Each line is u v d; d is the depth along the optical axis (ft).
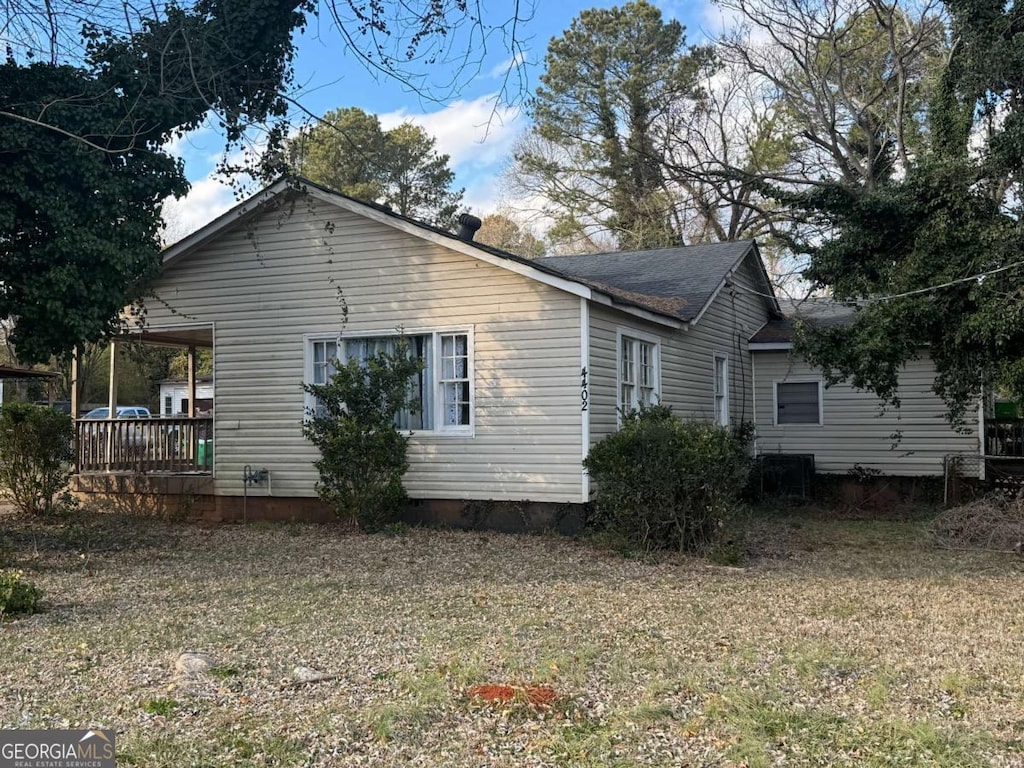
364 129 100.07
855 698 15.67
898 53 67.36
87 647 18.86
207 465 44.88
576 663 17.52
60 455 43.83
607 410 37.70
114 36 33.37
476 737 13.70
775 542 37.14
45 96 31.42
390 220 38.83
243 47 35.45
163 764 12.61
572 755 13.00
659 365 43.55
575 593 24.99
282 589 25.64
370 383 37.19
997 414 57.06
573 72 99.14
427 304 38.91
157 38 33.55
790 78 79.71
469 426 38.09
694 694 15.80
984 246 38.40
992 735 13.85
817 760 12.91
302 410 41.14
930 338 41.11
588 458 34.50
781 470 54.24
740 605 23.53
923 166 41.37
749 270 59.31
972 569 30.14
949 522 37.11
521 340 37.11
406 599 24.09
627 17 97.91
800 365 56.85
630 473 32.37
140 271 35.32
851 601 24.30
